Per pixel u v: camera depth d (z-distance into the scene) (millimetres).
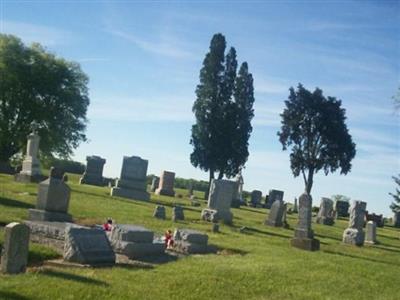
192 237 19172
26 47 61906
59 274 12211
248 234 27391
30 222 16844
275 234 29766
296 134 77875
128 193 39594
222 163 66938
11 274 11609
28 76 59344
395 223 66000
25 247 12047
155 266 15133
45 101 60750
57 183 20750
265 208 60562
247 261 17734
